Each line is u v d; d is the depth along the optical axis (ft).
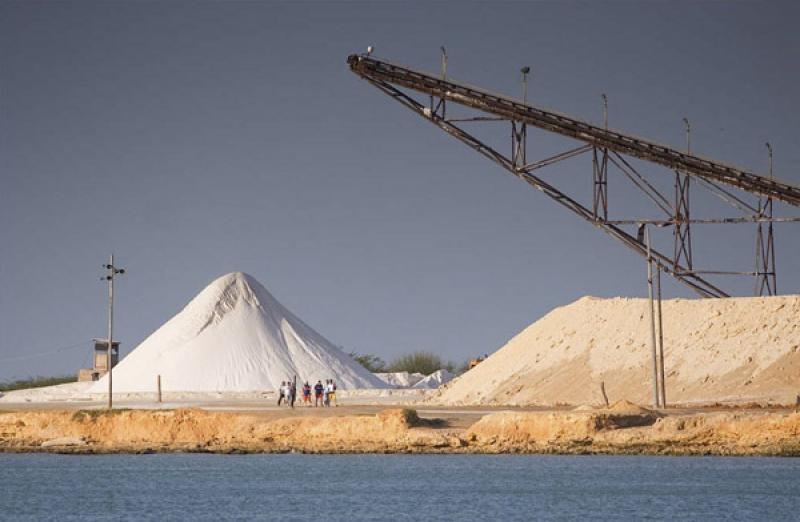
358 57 550.77
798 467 425.69
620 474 419.74
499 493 385.70
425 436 483.10
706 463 438.81
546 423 472.44
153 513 360.89
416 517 346.54
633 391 562.66
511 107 565.12
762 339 564.71
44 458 504.02
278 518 347.97
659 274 499.51
